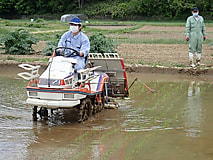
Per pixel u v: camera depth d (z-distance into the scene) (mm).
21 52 17875
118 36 28734
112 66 9344
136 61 15594
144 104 9594
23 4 67500
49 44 17797
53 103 7480
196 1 58875
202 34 14445
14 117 8391
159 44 22781
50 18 65875
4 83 12211
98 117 8453
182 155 6031
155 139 6809
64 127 7672
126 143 6617
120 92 9719
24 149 6379
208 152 6156
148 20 60562
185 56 17531
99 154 6105
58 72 7727
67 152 6219
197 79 13062
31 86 7918
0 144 6613
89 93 8109
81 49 8523
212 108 9047
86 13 64250
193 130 7324
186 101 9797
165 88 11516
